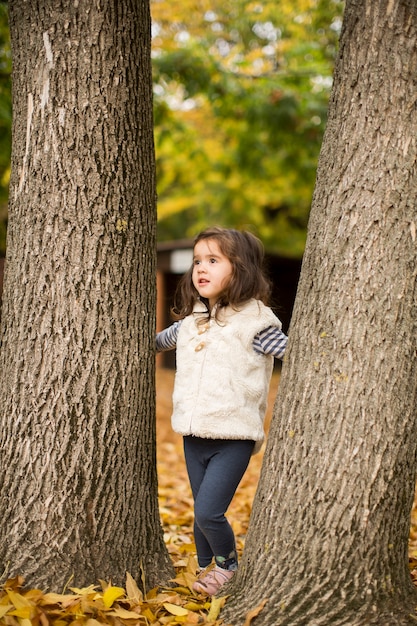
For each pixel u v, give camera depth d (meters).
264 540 2.22
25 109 2.45
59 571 2.35
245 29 8.30
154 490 2.65
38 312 2.41
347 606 2.07
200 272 2.63
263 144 9.39
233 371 2.52
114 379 2.45
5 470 2.45
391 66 2.10
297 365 2.23
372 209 2.11
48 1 2.38
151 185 2.60
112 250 2.45
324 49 7.75
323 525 2.11
